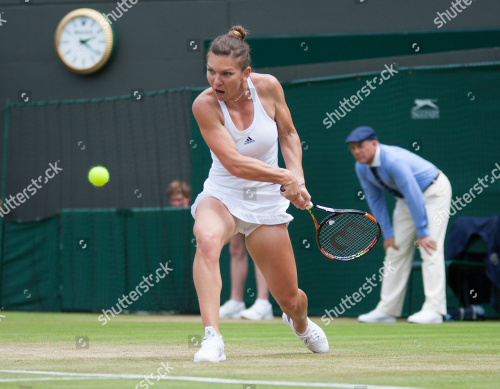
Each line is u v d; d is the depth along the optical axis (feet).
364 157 67.77
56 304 95.96
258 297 79.15
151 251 91.45
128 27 124.88
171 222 90.74
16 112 127.34
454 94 81.97
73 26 124.98
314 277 84.33
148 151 120.57
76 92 125.49
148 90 122.93
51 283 96.73
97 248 94.48
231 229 30.94
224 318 79.66
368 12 117.91
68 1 127.75
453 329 58.70
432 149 82.12
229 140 30.76
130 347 38.47
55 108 125.70
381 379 23.15
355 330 57.21
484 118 81.15
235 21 121.80
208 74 29.73
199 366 27.35
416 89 82.58
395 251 71.67
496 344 41.42
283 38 117.80
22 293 98.27
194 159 89.45
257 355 33.09
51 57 127.44
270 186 31.17
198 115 30.94
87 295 94.38
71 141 124.36
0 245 99.91
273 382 22.04
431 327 62.03
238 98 30.89
